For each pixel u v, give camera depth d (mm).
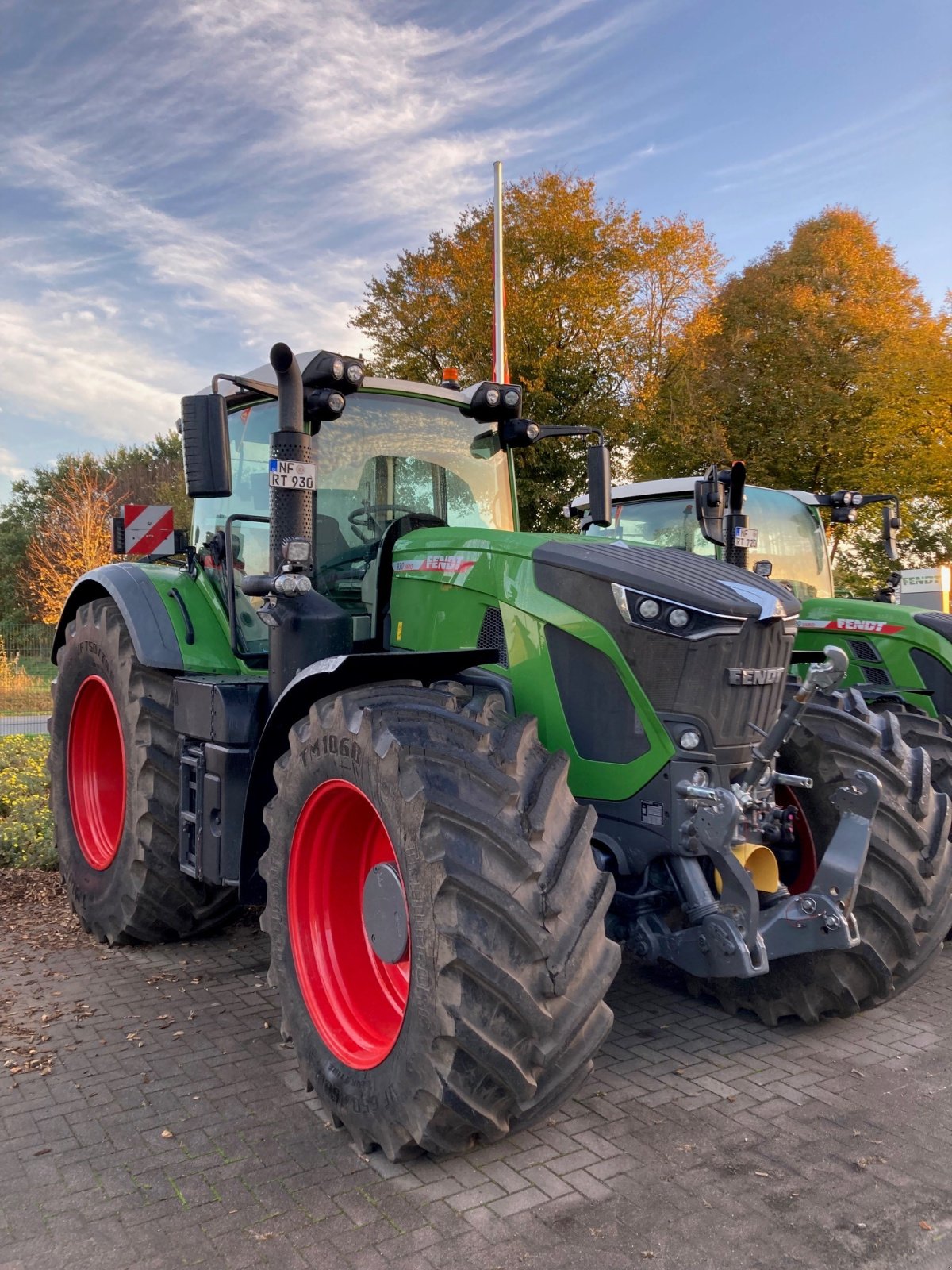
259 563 4074
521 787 2514
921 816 3402
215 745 3604
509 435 4246
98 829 4676
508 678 3125
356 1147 2689
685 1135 2773
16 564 37531
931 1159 2646
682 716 2832
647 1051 3377
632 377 19141
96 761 4820
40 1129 2789
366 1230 2322
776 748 2803
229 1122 2840
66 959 4258
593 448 4137
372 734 2615
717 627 2791
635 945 3025
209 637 4141
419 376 19922
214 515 4430
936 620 5695
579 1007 2410
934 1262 2209
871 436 17562
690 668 2814
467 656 3010
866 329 20562
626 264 19422
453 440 4129
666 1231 2318
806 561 6492
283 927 3033
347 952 3033
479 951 2303
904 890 3334
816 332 20281
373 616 3611
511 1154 2666
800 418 20047
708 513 4121
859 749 3422
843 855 2951
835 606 6020
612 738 2945
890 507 6828
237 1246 2264
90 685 4656
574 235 19047
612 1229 2328
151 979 4004
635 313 19719
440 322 19516
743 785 2838
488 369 18719
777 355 20891
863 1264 2201
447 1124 2406
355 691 2852
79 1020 3576
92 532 22281
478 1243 2271
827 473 20391
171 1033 3469
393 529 3648
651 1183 2520
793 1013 3504
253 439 4152
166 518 8117
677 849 2850
